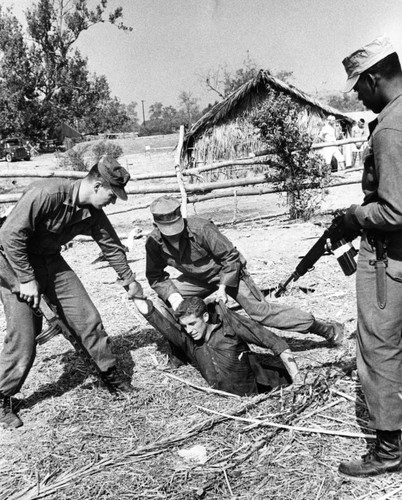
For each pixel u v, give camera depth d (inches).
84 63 2160.4
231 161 480.1
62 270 165.9
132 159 1309.1
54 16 2073.1
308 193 474.0
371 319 122.9
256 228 441.7
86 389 178.9
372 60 117.0
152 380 182.1
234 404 161.8
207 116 780.0
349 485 126.0
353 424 146.6
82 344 169.9
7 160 1621.6
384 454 126.2
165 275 184.4
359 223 123.4
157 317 175.3
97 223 167.8
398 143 110.9
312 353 189.3
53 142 2162.9
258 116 473.1
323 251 157.2
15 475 139.7
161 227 164.2
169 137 2004.2
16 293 156.9
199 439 145.7
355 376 169.8
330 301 238.8
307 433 144.6
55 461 143.1
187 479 130.9
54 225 157.1
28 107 2054.6
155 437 149.6
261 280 274.2
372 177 123.0
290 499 123.2
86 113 2258.9
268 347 165.5
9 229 149.6
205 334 169.8
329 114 804.6
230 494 125.9
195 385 174.9
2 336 232.2
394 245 120.5
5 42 2034.9
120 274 173.0
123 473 135.3
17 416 163.3
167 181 826.8
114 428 155.6
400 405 123.0
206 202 617.6
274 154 479.8
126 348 209.2
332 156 755.4
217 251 168.4
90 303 168.9
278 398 159.8
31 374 193.3
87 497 128.8
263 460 136.2
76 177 422.3
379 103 120.3
